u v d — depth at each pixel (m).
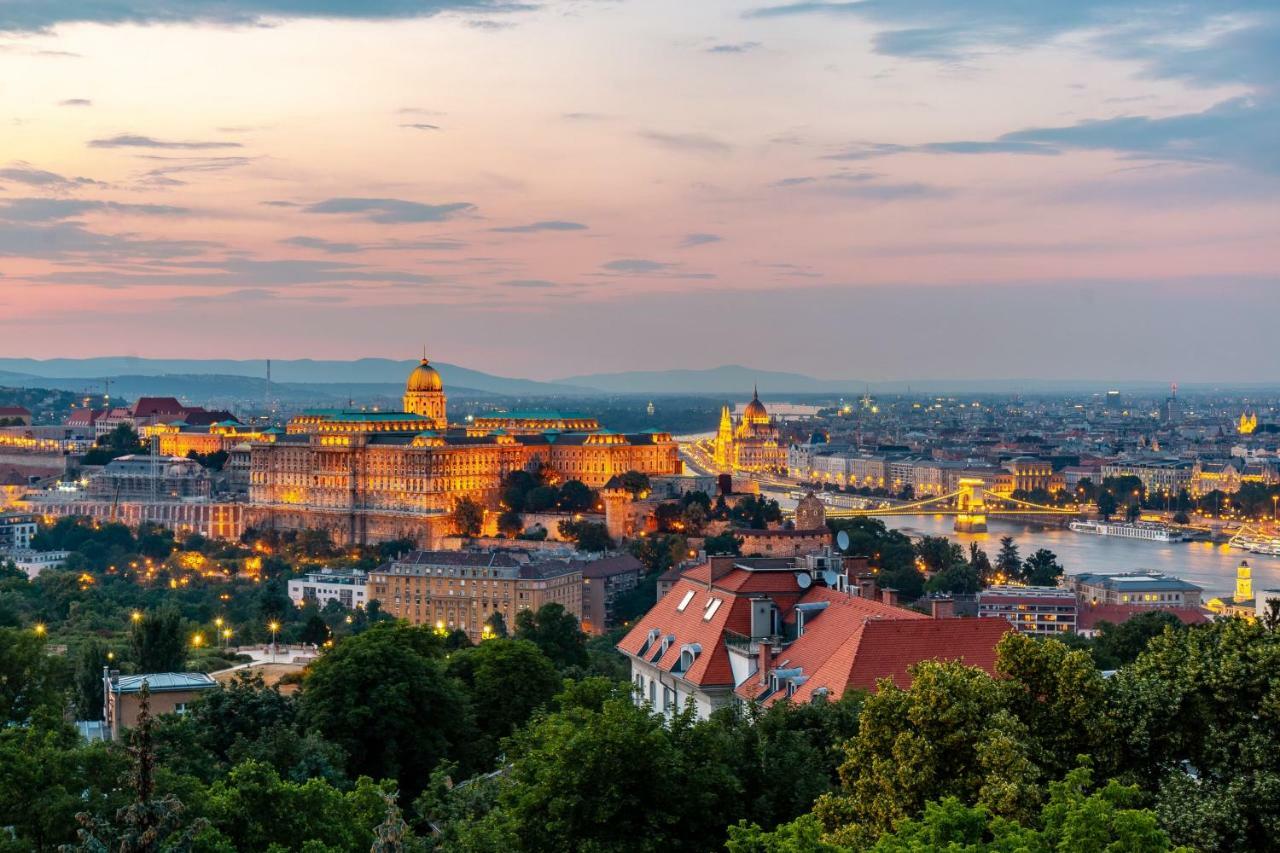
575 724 178.38
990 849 133.12
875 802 157.12
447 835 187.25
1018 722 159.50
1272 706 157.75
